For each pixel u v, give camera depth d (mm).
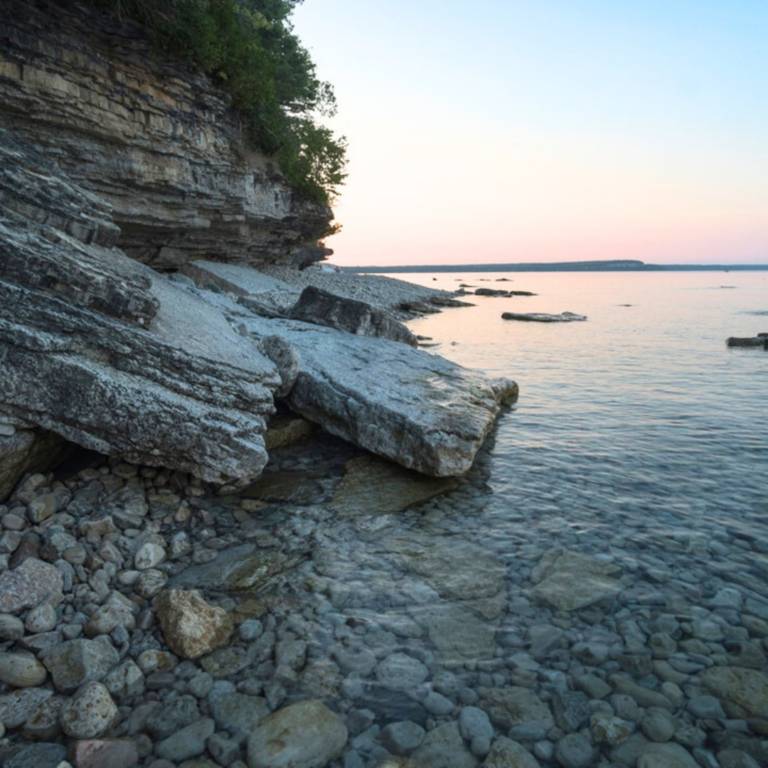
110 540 6406
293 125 39188
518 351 23578
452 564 6445
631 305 54906
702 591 5965
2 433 6367
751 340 24516
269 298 28016
